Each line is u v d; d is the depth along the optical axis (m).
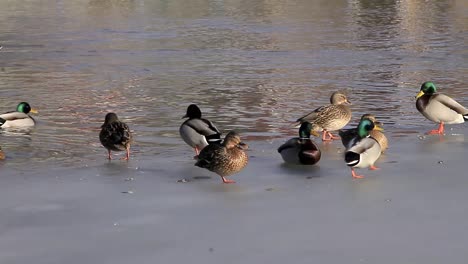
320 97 20.19
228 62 27.28
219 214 9.70
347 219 9.41
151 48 31.23
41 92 21.38
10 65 26.72
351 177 11.62
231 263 7.95
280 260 8.02
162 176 11.85
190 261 8.03
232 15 44.78
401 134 15.14
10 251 8.39
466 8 48.53
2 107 19.12
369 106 18.72
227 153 11.17
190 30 37.38
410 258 8.02
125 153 13.66
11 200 10.43
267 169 12.24
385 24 40.06
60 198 10.52
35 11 47.72
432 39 33.69
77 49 30.92
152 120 17.08
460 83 22.50
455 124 16.09
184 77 23.92
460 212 9.65
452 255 8.09
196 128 12.88
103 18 43.59
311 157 12.30
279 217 9.54
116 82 23.11
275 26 39.03
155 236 8.84
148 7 50.41
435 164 12.39
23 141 14.80
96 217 9.61
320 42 32.78
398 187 10.95
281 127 16.14
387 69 25.50
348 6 50.03
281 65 26.48
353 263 7.89
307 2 52.84
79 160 13.09
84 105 19.22
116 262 8.03
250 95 20.52
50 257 8.20
